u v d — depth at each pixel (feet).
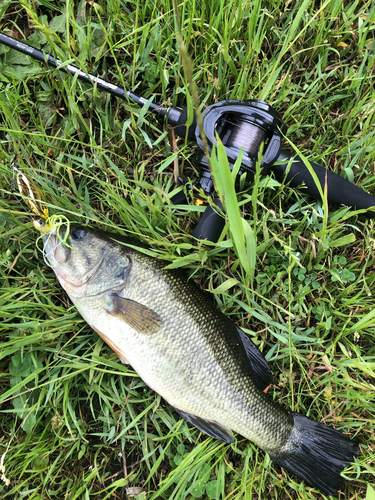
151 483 1.47
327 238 1.41
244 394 1.33
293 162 1.38
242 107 1.25
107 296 1.30
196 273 1.48
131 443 1.49
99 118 1.47
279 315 1.46
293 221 1.43
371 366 1.34
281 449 1.39
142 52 1.44
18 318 1.44
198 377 1.30
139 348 1.29
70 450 1.41
